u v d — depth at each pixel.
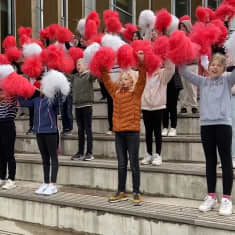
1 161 4.04
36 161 4.30
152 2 12.29
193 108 4.89
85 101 4.20
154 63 3.18
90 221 3.23
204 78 3.08
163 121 4.38
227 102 2.94
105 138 4.53
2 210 3.77
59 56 3.75
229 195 2.90
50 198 3.48
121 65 3.33
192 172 3.35
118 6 12.20
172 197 3.47
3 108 3.89
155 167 3.57
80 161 4.13
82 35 5.48
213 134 2.97
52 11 9.85
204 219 2.74
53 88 3.59
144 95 3.79
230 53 3.24
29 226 3.53
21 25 9.29
